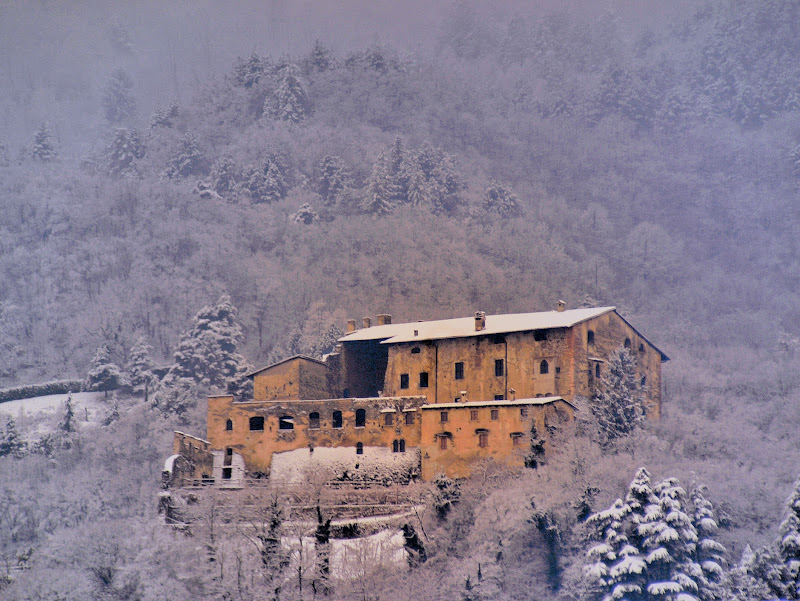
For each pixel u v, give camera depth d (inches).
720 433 4082.2
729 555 2962.6
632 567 2684.5
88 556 3243.1
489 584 2920.8
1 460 5413.4
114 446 5324.8
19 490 4699.8
